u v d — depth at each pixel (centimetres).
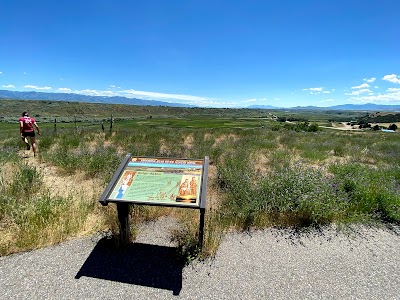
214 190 619
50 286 298
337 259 369
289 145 1340
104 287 300
